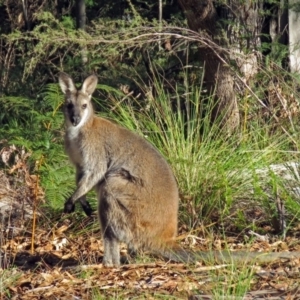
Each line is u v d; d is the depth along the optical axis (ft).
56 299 30.78
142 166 35.55
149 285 31.48
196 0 58.23
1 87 75.87
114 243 35.32
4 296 31.58
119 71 66.59
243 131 46.98
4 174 43.55
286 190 42.24
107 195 35.47
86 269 34.32
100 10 88.33
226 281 29.91
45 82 74.95
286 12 63.82
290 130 47.70
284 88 50.80
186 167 42.83
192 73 62.13
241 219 41.42
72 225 43.91
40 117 45.29
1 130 48.08
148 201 34.94
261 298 28.94
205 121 45.62
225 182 41.27
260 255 33.55
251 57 55.31
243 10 58.54
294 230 41.27
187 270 32.91
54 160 43.75
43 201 41.83
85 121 37.42
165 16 82.48
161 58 69.72
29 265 37.88
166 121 45.44
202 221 42.14
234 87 55.16
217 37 56.24
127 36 56.08
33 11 85.05
